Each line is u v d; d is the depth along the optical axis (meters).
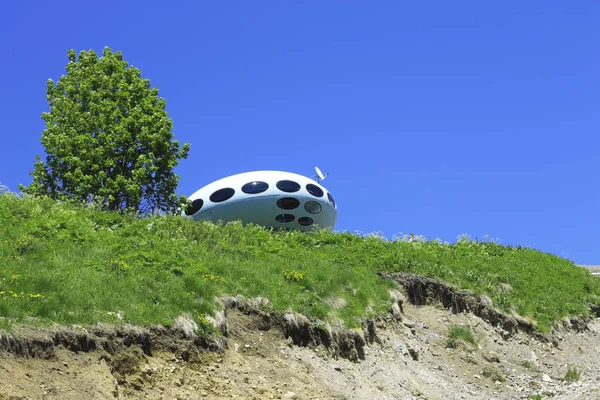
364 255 29.28
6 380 12.61
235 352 18.25
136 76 39.91
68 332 14.51
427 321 27.11
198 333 17.38
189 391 15.70
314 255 27.20
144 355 15.72
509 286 32.31
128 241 21.22
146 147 38.03
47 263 17.39
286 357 19.33
